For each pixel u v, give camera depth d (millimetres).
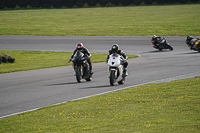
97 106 30359
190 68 56938
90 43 111875
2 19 185750
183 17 171875
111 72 41812
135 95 34500
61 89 41125
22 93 39250
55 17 190750
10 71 59969
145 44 106750
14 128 24641
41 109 30922
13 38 128000
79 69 45750
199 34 122125
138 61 70938
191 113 25297
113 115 26547
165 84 40562
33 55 89188
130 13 198125
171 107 27906
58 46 107750
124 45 105938
